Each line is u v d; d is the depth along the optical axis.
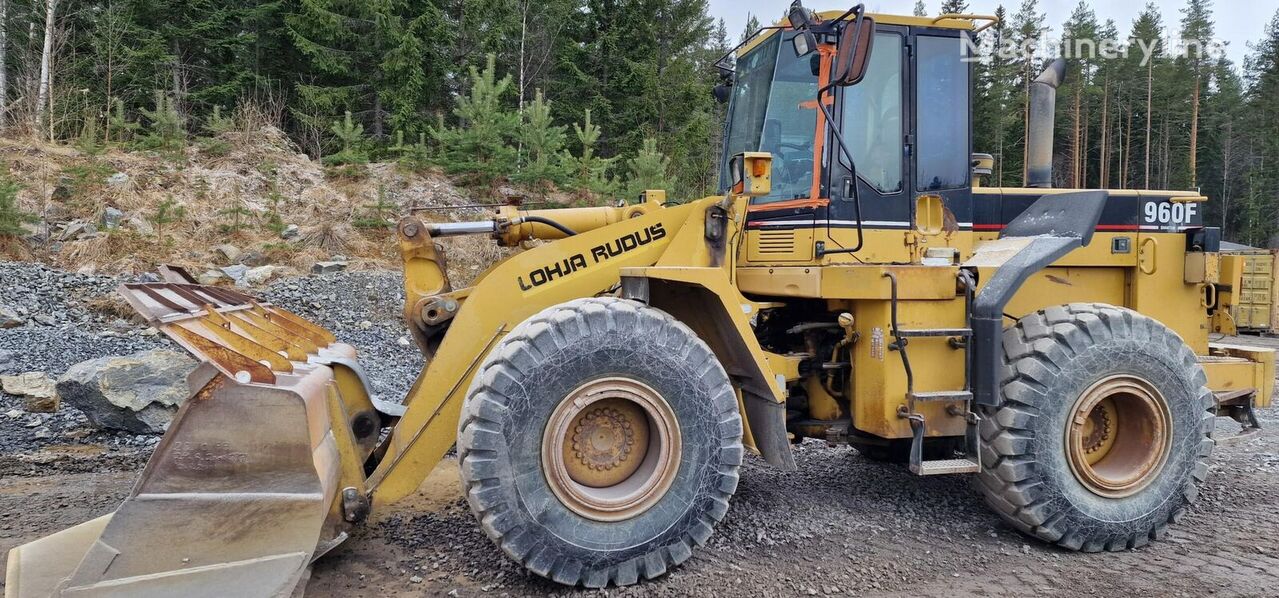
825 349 4.23
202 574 2.54
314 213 12.51
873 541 3.72
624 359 3.12
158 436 5.39
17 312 7.94
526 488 2.97
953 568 3.42
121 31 16.78
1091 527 3.62
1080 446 3.65
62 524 3.77
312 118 17.22
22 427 5.37
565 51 22.38
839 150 4.07
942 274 3.76
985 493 3.80
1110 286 4.59
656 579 3.20
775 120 4.40
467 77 19.36
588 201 13.70
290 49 19.30
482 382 3.00
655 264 3.75
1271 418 7.02
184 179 12.35
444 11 20.66
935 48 4.29
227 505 2.62
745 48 4.86
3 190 9.67
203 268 10.12
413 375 7.51
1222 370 4.48
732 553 3.50
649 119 22.08
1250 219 35.19
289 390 2.71
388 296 10.03
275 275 10.39
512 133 13.99
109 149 12.83
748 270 4.40
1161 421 3.77
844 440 4.24
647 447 3.32
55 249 10.05
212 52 19.11
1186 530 3.99
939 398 3.64
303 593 2.89
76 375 5.33
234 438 2.66
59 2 16.80
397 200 13.12
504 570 3.25
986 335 3.65
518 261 3.54
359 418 3.84
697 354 3.25
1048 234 4.11
